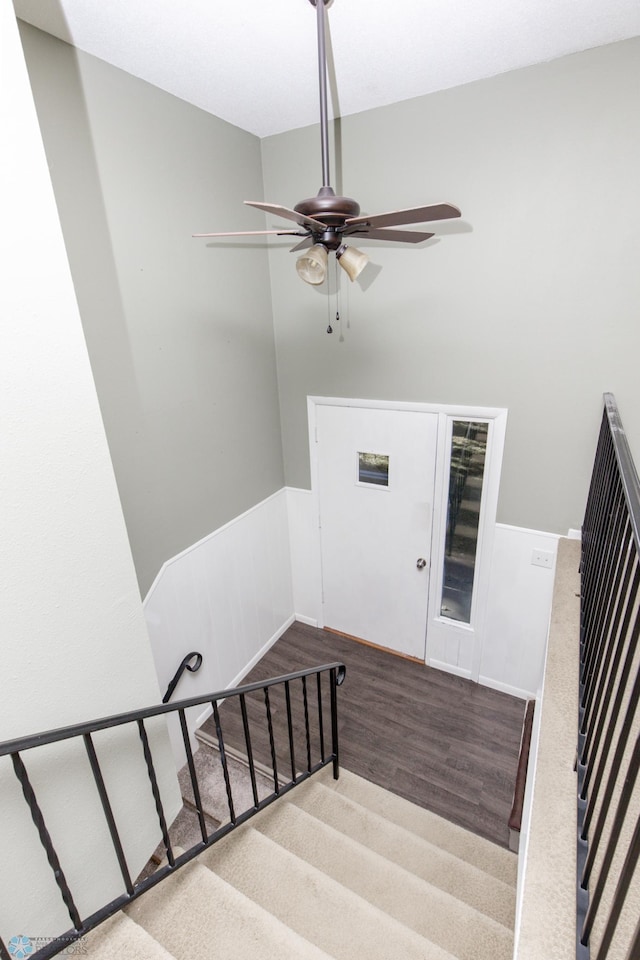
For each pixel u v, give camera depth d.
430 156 2.59
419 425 3.14
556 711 1.56
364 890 1.89
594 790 1.09
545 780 1.32
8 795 1.22
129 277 2.29
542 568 3.01
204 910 1.53
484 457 3.01
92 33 1.86
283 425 3.70
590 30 1.95
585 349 2.52
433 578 3.44
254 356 3.29
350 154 2.80
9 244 1.13
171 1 1.69
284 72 2.22
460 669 3.56
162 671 2.78
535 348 2.64
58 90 1.89
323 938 1.59
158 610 2.70
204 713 3.21
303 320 3.32
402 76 2.29
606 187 2.25
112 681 1.58
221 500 3.15
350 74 2.25
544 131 2.29
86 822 1.51
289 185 3.06
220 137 2.73
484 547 3.16
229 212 2.88
